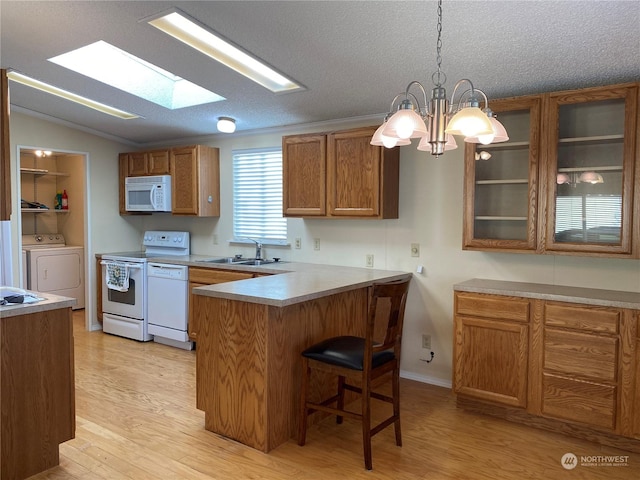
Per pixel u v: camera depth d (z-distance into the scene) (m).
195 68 3.29
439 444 2.72
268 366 2.59
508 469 2.46
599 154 2.87
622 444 2.68
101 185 5.32
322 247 4.33
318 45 2.81
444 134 1.89
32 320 2.32
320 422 3.02
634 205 2.69
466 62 2.84
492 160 3.25
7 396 2.23
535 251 3.02
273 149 4.63
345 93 3.54
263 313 2.58
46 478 2.32
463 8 2.31
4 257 3.46
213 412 2.82
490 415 3.12
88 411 3.12
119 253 5.42
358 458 2.56
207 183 4.92
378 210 3.62
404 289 2.59
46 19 2.76
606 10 2.22
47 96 4.16
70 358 2.48
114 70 3.79
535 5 2.24
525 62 2.78
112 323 5.09
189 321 4.50
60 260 6.21
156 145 5.60
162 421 2.98
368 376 2.45
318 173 3.90
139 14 2.66
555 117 2.91
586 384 2.71
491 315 3.02
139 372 3.90
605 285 3.06
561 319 2.78
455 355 3.18
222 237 5.05
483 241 3.21
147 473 2.38
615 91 2.72
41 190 6.54
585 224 2.90
